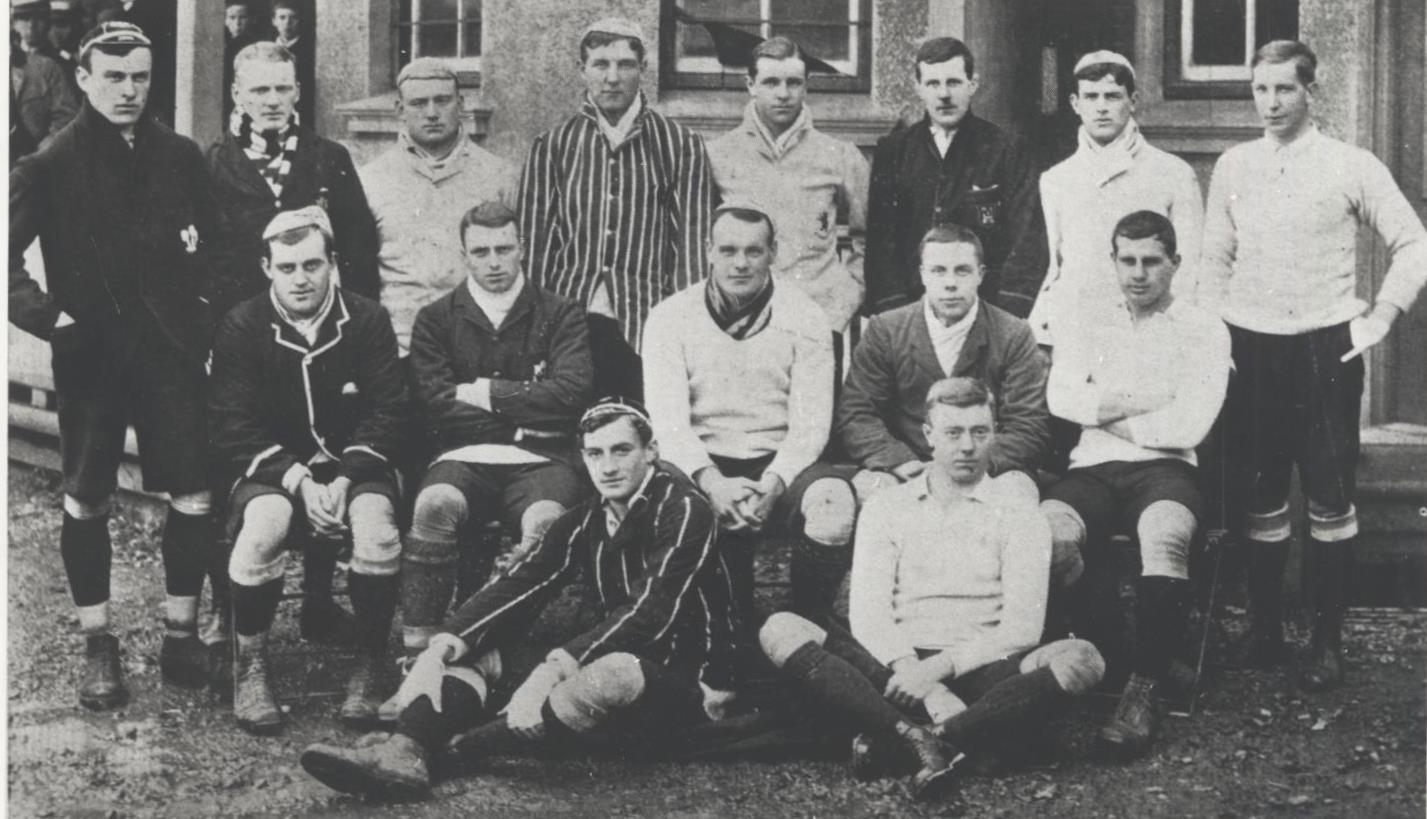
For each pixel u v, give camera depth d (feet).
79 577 15.67
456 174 17.44
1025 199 16.57
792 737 14.26
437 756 13.93
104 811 13.53
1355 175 15.55
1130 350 15.47
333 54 20.88
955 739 13.62
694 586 14.07
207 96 20.62
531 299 16.03
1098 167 16.30
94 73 15.79
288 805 13.58
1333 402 15.61
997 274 16.63
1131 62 18.54
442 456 15.58
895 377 15.69
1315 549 15.70
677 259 16.94
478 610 14.03
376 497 15.05
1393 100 17.06
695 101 19.30
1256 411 15.89
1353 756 14.05
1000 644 13.99
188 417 15.85
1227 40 18.21
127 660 16.39
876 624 14.15
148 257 15.97
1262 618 15.97
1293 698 15.19
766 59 16.90
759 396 15.78
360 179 17.31
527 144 19.66
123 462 19.20
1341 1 17.17
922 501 14.39
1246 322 15.89
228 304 16.46
